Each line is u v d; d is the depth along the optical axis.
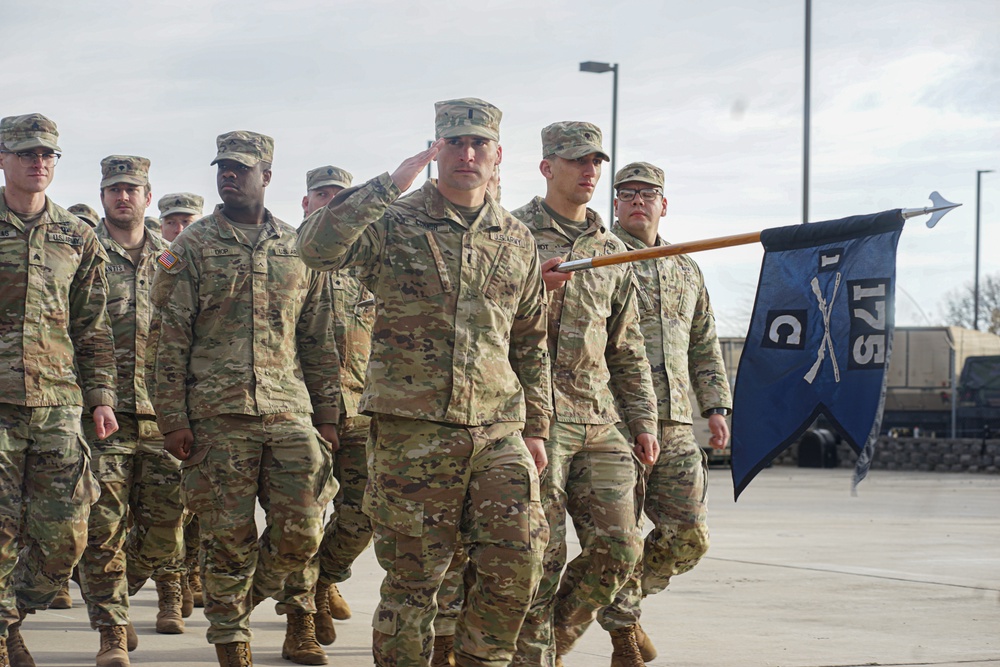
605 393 5.88
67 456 6.00
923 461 31.36
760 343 5.36
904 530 14.41
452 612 6.09
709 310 7.18
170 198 9.30
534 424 5.29
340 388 6.80
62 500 5.98
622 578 5.78
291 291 6.54
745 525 15.10
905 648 7.03
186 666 6.46
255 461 6.23
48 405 5.98
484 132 5.11
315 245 4.94
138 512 7.21
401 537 4.99
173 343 6.28
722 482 26.05
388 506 5.00
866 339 5.01
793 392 5.23
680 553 6.59
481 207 5.25
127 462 6.99
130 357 7.19
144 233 7.64
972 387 32.06
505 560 4.88
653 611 8.36
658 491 6.59
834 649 6.98
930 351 32.22
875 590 9.35
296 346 6.62
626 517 5.74
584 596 5.82
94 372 6.29
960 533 14.05
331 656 6.85
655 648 6.99
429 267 5.06
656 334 6.67
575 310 5.82
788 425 5.23
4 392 5.86
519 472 4.96
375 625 5.04
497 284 5.14
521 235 5.30
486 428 5.02
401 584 5.00
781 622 7.92
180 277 6.34
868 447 4.93
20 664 6.18
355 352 7.82
